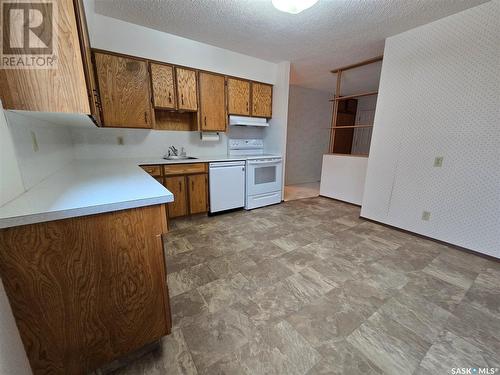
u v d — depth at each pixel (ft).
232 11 6.72
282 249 7.34
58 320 2.85
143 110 8.38
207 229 8.89
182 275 5.88
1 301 2.32
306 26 7.55
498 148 6.33
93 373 3.40
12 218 2.29
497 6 5.98
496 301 4.98
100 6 6.59
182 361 3.60
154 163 8.42
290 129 17.20
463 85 6.78
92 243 2.88
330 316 4.55
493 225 6.59
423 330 4.21
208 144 11.46
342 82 14.49
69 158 7.25
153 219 3.28
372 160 9.55
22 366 2.60
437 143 7.55
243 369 3.48
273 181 12.23
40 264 2.61
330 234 8.57
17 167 3.02
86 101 2.97
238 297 5.08
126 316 3.34
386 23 7.32
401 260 6.70
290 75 13.34
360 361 3.61
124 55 7.73
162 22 7.50
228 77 10.25
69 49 2.77
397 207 8.91
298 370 3.47
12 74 2.60
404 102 8.23
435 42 7.22
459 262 6.59
